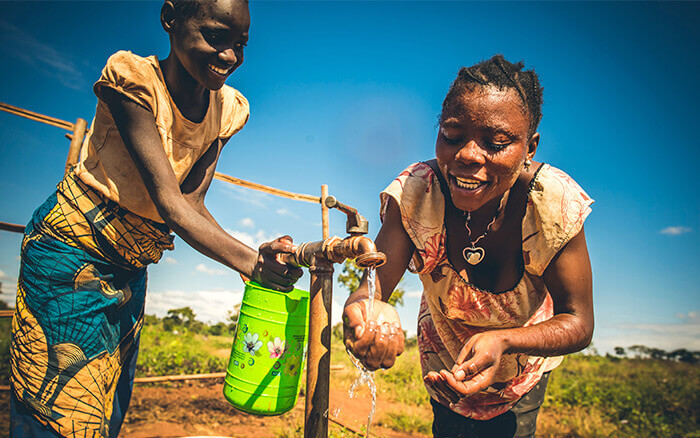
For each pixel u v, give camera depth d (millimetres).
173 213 1570
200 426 4465
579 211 1669
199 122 1870
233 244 1520
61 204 1785
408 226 1763
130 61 1627
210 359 7641
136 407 4945
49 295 1728
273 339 1649
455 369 1238
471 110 1378
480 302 1937
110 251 1835
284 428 4473
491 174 1428
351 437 4453
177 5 1579
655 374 10344
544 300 1991
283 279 1525
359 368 1277
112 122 1755
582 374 10156
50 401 1665
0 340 6457
